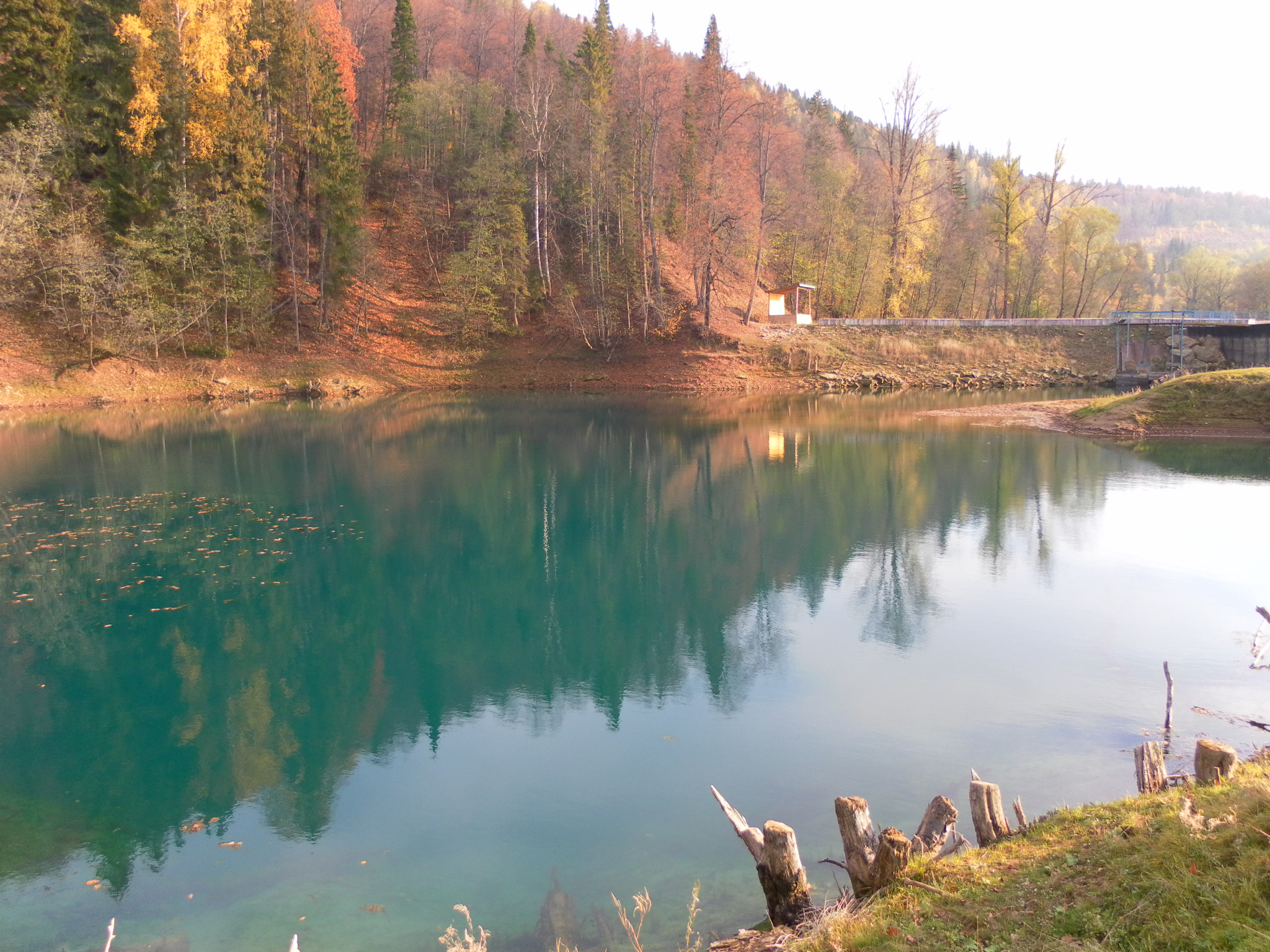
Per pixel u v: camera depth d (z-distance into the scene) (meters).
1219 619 14.21
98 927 6.99
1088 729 10.19
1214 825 5.18
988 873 5.43
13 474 26.86
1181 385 36.25
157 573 17.58
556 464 30.38
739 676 12.43
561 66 71.81
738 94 57.62
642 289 59.41
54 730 10.92
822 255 70.75
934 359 57.78
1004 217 69.25
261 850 8.20
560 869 7.73
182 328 46.00
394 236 66.88
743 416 42.47
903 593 16.23
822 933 5.20
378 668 13.06
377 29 79.56
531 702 11.74
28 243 41.75
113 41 47.91
